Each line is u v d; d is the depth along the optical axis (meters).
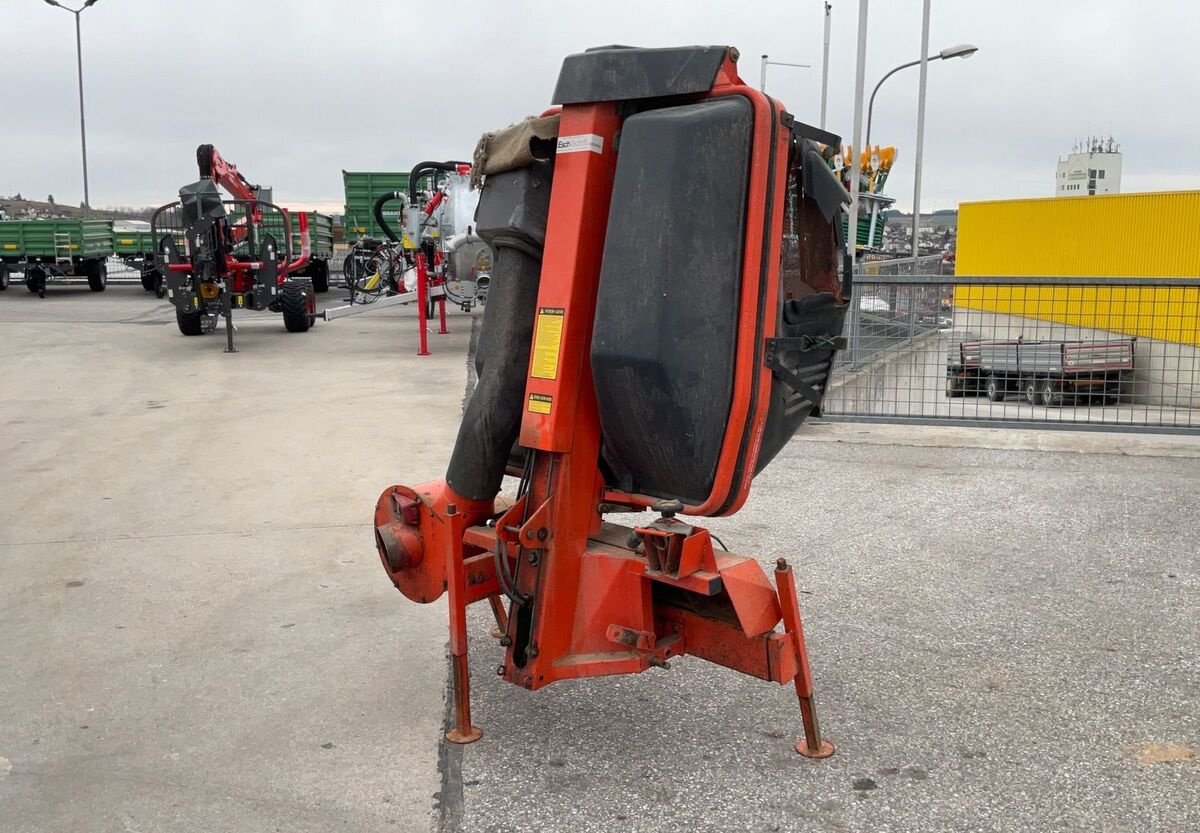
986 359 9.81
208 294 15.80
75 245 29.41
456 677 3.55
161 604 4.94
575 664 3.41
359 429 9.05
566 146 3.28
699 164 2.99
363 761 3.45
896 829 3.03
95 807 3.17
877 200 26.09
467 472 3.63
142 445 8.49
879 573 5.36
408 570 3.93
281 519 6.37
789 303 3.20
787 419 3.39
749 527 6.19
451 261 16.03
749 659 3.32
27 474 7.53
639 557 3.35
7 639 4.52
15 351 14.80
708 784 3.28
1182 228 27.31
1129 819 3.08
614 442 3.36
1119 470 7.59
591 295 3.31
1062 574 5.33
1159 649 4.37
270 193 20.75
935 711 3.80
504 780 3.31
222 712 3.82
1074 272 31.00
